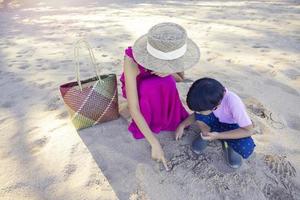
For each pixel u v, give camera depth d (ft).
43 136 8.61
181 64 6.63
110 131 8.31
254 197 6.73
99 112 8.27
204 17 21.44
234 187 6.86
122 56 14.15
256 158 7.55
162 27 6.68
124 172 7.18
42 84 11.84
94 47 15.72
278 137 8.36
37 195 6.89
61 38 18.08
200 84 6.34
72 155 7.72
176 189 6.80
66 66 13.43
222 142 7.61
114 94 8.24
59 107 10.08
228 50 14.24
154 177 7.05
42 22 23.07
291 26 17.75
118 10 26.58
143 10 25.86
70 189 6.91
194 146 7.54
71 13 26.50
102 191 6.80
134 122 7.93
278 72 11.74
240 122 6.73
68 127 8.79
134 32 18.28
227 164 7.32
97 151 7.74
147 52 6.77
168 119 8.00
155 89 7.49
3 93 11.53
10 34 20.03
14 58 15.15
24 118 9.70
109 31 18.83
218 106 6.55
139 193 6.73
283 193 6.88
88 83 8.23
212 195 6.70
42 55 15.25
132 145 7.86
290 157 7.75
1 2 33.19
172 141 7.90
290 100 10.07
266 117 9.16
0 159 8.00
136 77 7.31
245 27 18.04
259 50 14.07
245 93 10.34
